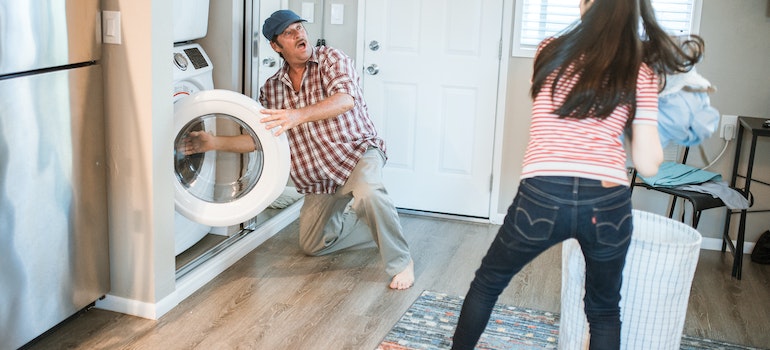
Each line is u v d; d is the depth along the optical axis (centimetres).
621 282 234
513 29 423
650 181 380
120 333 297
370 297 338
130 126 295
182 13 339
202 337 297
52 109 269
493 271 239
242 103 318
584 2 225
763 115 402
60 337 292
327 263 376
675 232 275
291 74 354
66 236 285
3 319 262
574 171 216
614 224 219
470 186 448
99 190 299
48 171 271
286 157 328
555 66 219
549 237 223
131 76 290
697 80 234
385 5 436
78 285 295
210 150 330
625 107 217
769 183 407
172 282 319
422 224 441
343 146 347
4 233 257
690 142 245
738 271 377
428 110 443
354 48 449
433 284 355
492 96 434
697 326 322
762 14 391
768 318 334
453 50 433
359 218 357
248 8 372
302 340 297
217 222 329
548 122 221
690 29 399
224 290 339
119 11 286
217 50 374
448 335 304
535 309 330
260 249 391
